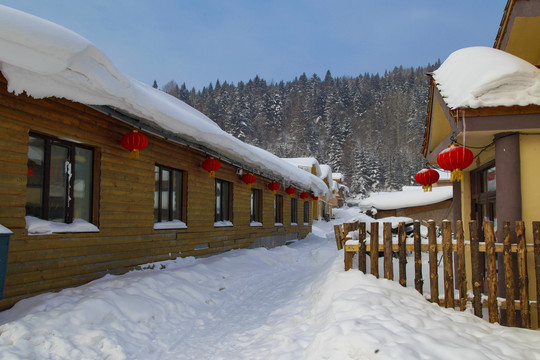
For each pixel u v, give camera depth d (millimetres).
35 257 4645
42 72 3912
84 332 3850
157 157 7312
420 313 4023
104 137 5867
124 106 5332
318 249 12695
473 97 4770
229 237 10664
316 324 4367
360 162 60375
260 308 5906
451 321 3992
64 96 4508
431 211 22078
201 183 9125
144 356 3891
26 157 4547
